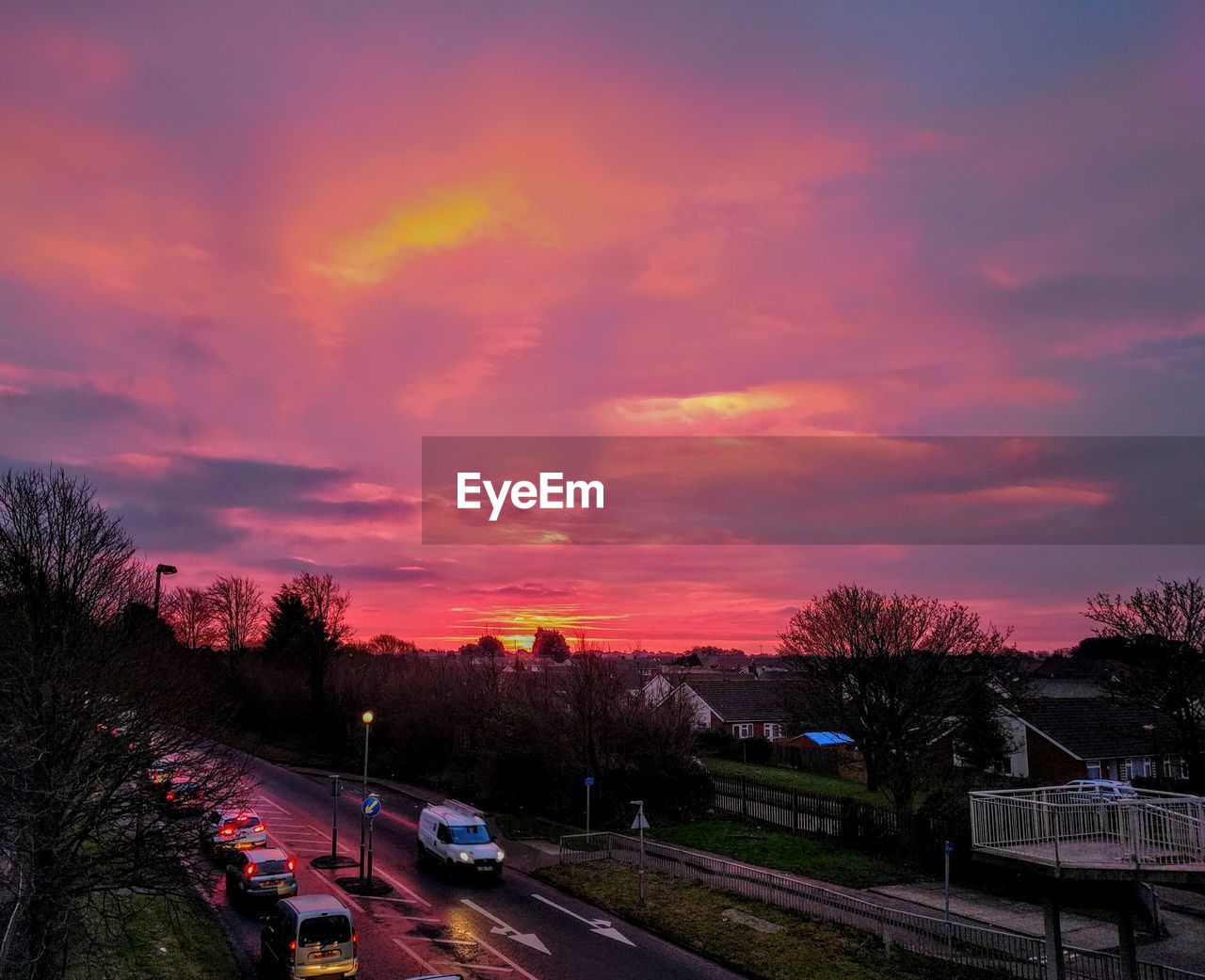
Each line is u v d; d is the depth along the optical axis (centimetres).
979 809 1797
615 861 3134
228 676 7756
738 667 12262
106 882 1783
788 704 5528
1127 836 1669
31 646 1831
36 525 1980
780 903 2523
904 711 4038
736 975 2056
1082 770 4719
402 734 5322
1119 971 1789
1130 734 4975
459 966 2091
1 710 1783
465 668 5759
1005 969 1905
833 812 3378
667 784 3922
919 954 2070
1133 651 4322
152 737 1942
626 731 3931
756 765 5484
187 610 8925
